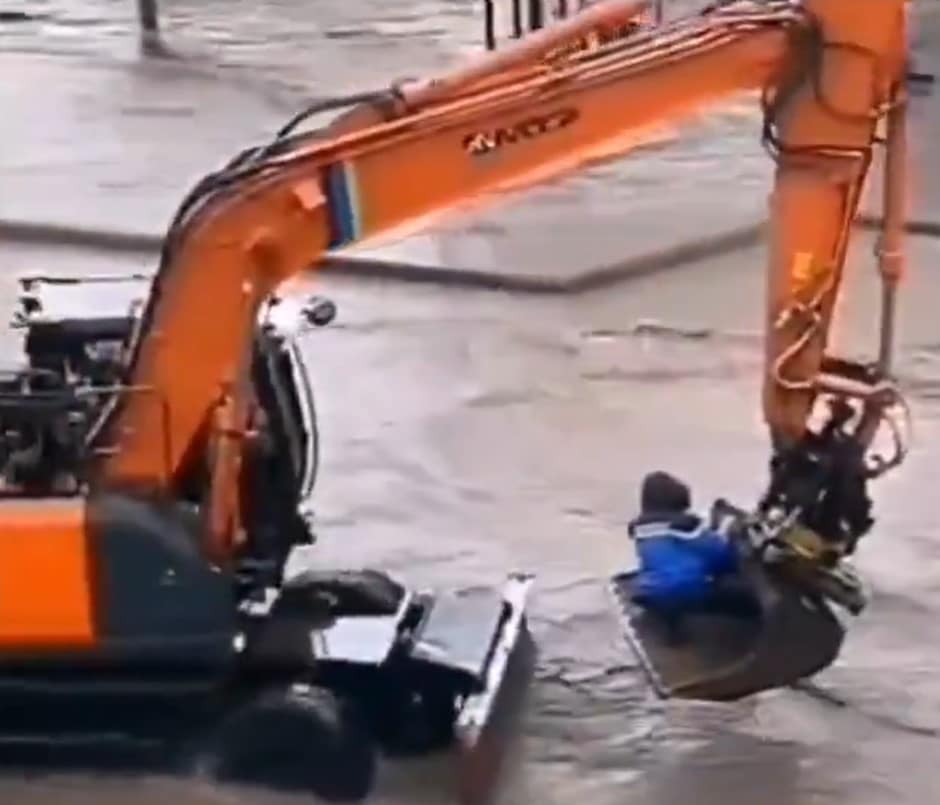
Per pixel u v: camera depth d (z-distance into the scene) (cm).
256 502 3838
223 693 3731
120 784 3759
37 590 3625
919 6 10300
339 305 6469
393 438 5459
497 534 4891
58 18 10606
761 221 7206
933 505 5000
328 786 3684
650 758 3900
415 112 3669
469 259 6794
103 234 7150
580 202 7444
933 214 7256
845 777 3819
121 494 3650
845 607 3828
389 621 3903
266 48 9944
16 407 3725
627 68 3606
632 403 5700
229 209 3562
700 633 3903
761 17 3609
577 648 4325
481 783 3716
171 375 3628
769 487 4072
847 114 3603
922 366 5925
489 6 9544
